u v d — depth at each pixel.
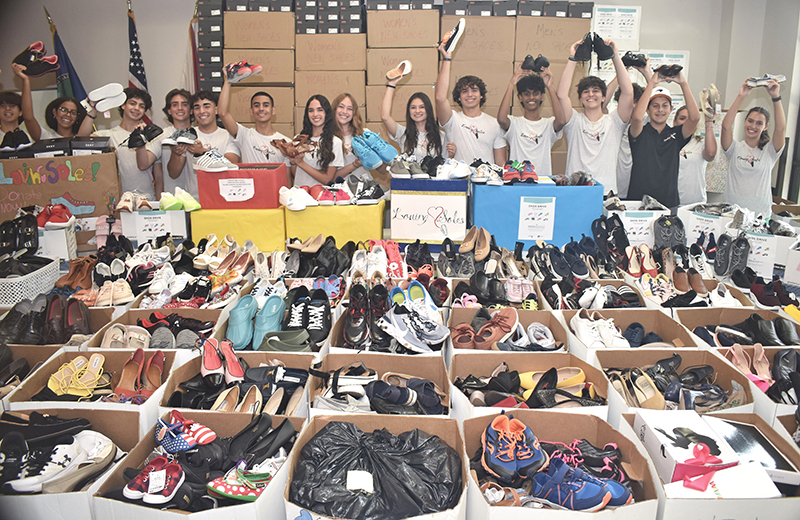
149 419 2.01
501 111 4.11
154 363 2.27
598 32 4.90
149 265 3.03
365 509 1.54
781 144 3.75
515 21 4.45
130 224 3.45
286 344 2.43
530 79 3.98
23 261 3.02
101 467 1.81
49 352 2.38
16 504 1.62
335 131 4.04
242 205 3.43
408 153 4.04
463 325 2.52
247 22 4.55
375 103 4.62
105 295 2.74
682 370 2.36
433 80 4.55
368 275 2.99
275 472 1.69
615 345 2.40
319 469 1.68
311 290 2.75
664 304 2.76
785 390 2.07
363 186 3.46
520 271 3.18
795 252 3.00
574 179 3.41
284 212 3.43
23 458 1.69
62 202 3.57
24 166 3.50
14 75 5.13
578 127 3.96
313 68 4.61
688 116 3.80
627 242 3.26
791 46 4.48
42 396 2.09
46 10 4.82
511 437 1.75
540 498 1.63
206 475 1.72
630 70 4.86
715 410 2.07
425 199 3.41
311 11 4.54
